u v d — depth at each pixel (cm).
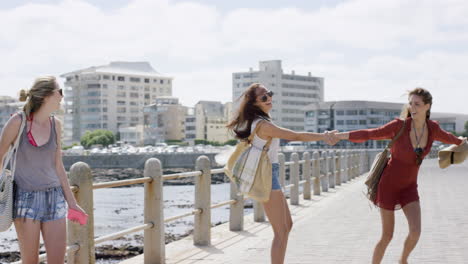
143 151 12306
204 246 848
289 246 818
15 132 421
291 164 1470
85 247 539
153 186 695
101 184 566
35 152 422
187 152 11044
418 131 549
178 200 2816
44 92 424
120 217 2181
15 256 1344
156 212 697
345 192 1838
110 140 17738
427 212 1209
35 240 420
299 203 1509
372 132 550
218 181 4503
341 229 984
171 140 18425
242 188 528
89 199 542
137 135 18512
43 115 429
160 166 700
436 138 558
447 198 1530
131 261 752
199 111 18725
